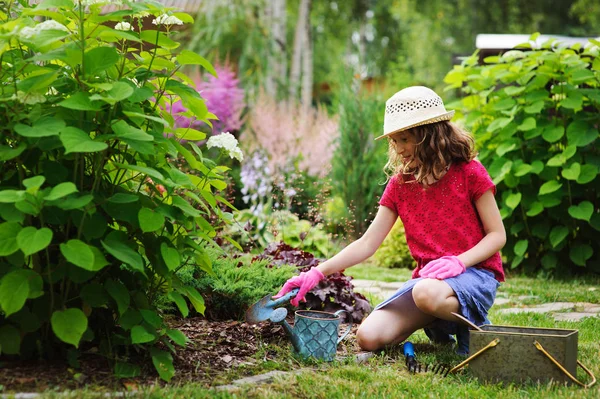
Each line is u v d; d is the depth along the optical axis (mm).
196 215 2393
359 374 2633
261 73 13156
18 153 2193
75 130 2146
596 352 3010
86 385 2127
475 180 3062
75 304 2469
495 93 5953
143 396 2111
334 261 3104
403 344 3199
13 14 2832
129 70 2527
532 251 5922
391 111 3100
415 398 2359
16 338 2281
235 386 2361
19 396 2004
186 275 3471
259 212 6426
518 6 22500
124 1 2330
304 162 8578
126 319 2371
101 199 2312
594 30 22438
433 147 3021
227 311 3572
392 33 23406
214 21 12914
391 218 3260
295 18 19469
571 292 4840
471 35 22109
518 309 4285
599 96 5473
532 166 5664
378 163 7512
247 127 9500
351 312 3764
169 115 2672
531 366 2531
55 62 2664
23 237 2023
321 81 20875
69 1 2270
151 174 2221
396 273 6172
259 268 3932
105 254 2463
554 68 5723
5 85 2338
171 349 2533
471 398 2359
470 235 3092
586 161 5559
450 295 2916
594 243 5766
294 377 2527
